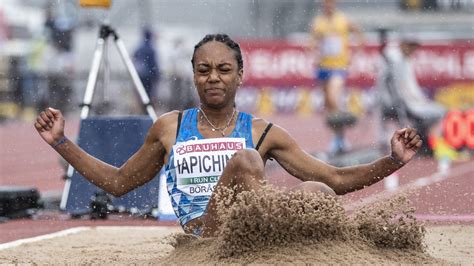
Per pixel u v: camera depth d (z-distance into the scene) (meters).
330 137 50.12
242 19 63.47
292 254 11.34
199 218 12.93
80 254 15.88
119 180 13.59
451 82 59.41
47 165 40.31
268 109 62.84
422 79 59.50
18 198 24.14
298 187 11.73
